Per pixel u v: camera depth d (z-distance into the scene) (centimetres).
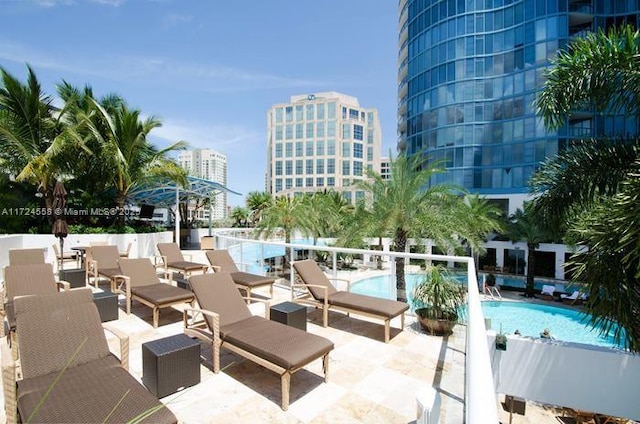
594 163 618
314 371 345
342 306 458
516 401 648
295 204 1934
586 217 563
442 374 340
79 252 901
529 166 2452
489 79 2694
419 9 3089
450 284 493
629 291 482
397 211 1017
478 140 2703
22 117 1166
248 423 261
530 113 2462
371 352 392
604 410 573
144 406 208
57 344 268
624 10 2364
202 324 386
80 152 1247
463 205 1134
